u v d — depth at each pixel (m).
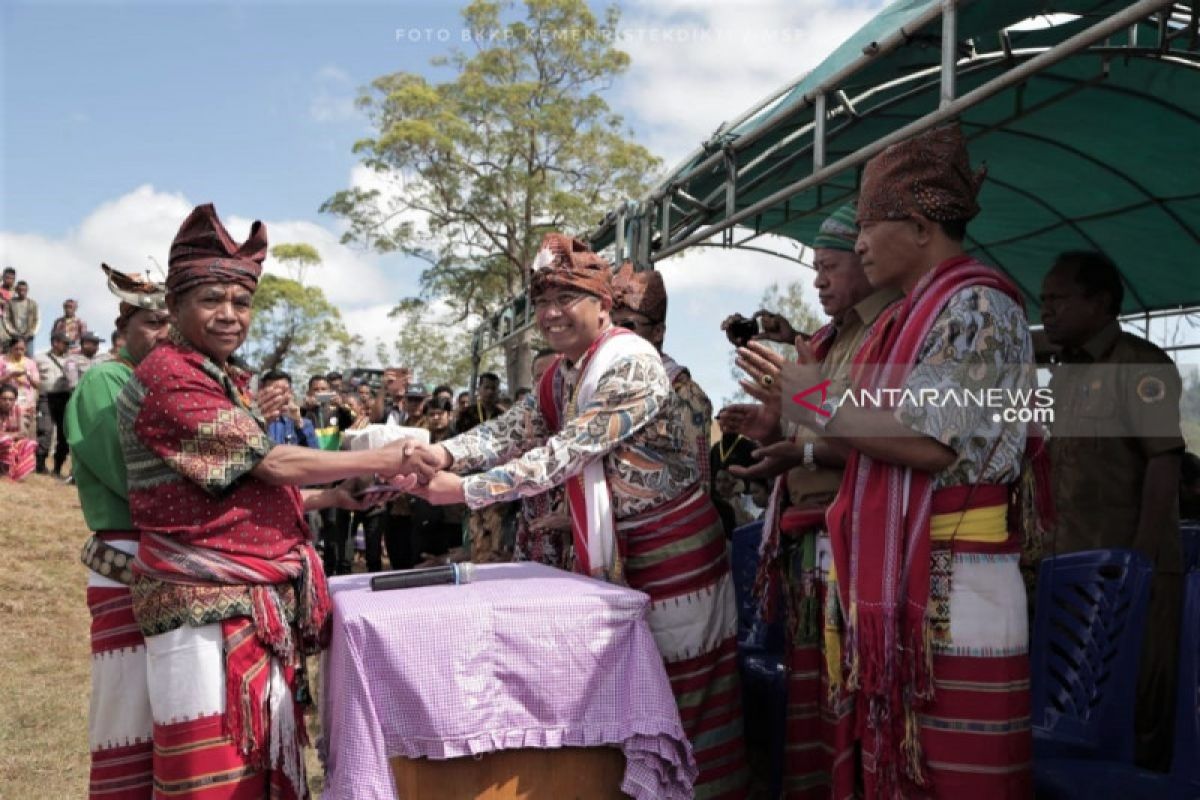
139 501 2.38
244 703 2.34
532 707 2.25
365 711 2.13
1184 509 3.92
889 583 2.09
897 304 2.27
